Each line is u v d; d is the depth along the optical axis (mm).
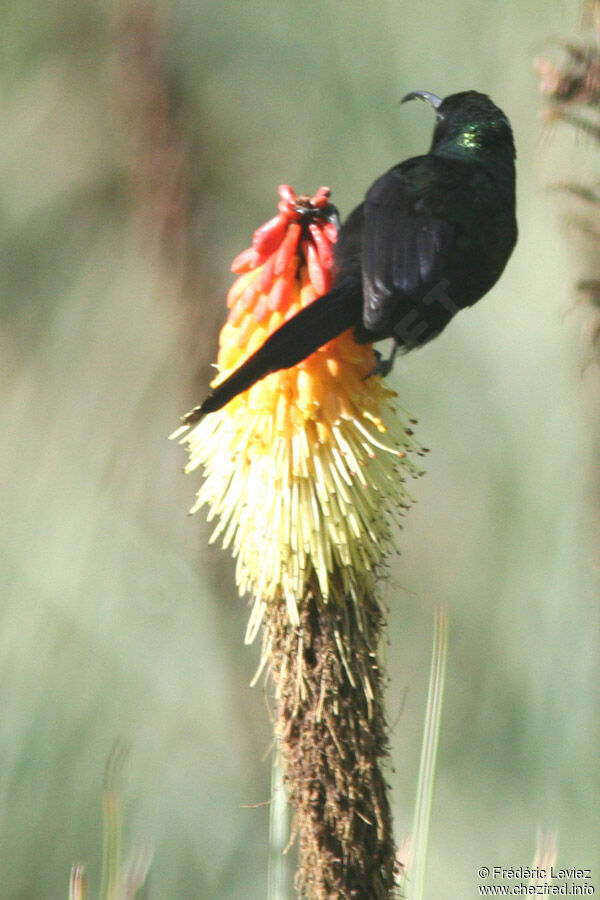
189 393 7590
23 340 7582
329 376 5023
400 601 8789
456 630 8547
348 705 4844
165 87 7316
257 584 4969
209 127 7461
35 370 7602
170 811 7895
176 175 7328
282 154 7680
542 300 8000
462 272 5953
